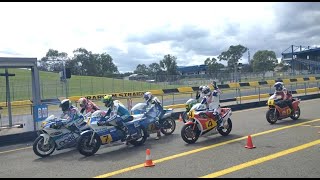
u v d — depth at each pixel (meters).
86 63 91.50
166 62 84.12
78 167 7.59
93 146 8.82
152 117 10.68
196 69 82.19
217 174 6.39
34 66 13.28
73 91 36.62
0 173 7.44
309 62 66.44
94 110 10.48
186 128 9.56
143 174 6.67
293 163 6.91
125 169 7.14
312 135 9.86
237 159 7.46
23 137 11.97
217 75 38.19
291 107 13.03
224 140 9.77
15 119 15.66
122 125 9.35
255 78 42.38
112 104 9.36
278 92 12.92
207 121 9.87
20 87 28.59
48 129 9.02
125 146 9.80
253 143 9.09
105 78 53.53
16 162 8.52
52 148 9.17
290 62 75.62
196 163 7.30
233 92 28.67
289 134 10.19
